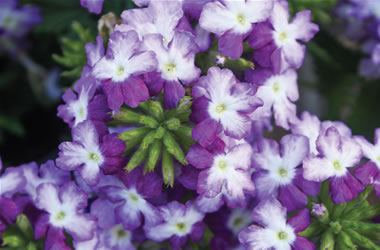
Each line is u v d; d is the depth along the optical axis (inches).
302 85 12.3
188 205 9.2
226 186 9.0
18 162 12.6
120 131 9.4
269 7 9.2
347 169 9.2
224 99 8.8
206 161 8.8
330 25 11.8
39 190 9.2
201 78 8.8
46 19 11.7
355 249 9.0
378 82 12.1
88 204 9.5
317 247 9.3
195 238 9.4
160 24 9.0
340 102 12.2
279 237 9.0
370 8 11.3
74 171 9.7
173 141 8.8
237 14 9.1
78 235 9.1
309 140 9.5
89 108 9.0
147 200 9.2
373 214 9.2
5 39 12.3
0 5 11.8
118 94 8.8
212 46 9.3
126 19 9.0
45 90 12.7
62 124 12.7
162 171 8.9
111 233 9.5
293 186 9.2
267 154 9.4
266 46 9.3
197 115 8.8
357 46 12.0
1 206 9.2
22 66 12.7
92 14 11.5
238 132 8.8
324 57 11.4
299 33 9.5
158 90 8.8
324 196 9.3
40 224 9.2
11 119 12.5
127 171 8.8
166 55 8.8
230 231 9.6
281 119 9.7
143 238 9.6
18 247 9.3
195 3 9.1
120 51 8.8
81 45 10.3
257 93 9.4
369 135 12.0
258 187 9.3
